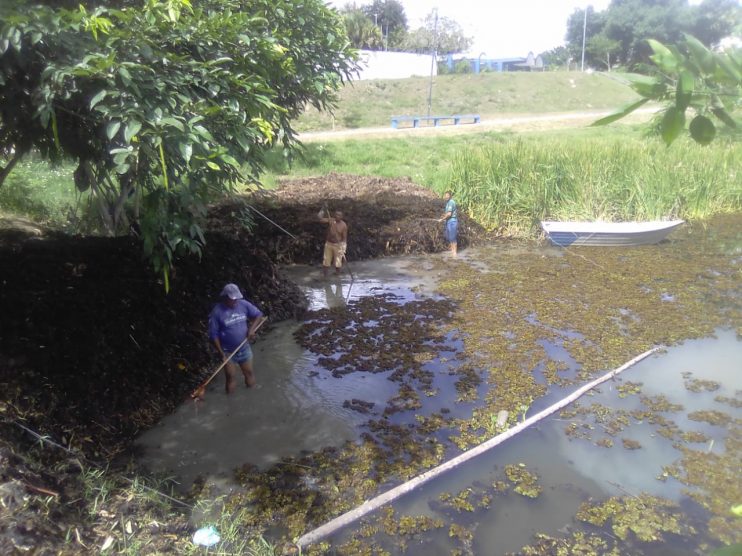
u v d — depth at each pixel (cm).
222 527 507
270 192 1609
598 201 1614
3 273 721
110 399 661
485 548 504
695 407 732
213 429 674
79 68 470
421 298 1120
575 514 546
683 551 502
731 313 1036
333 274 1256
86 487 509
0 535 397
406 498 564
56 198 1129
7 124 607
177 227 595
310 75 913
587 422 697
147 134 490
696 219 1725
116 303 752
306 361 848
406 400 743
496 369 824
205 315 852
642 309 1055
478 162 1662
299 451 637
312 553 492
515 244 1519
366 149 2452
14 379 589
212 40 626
